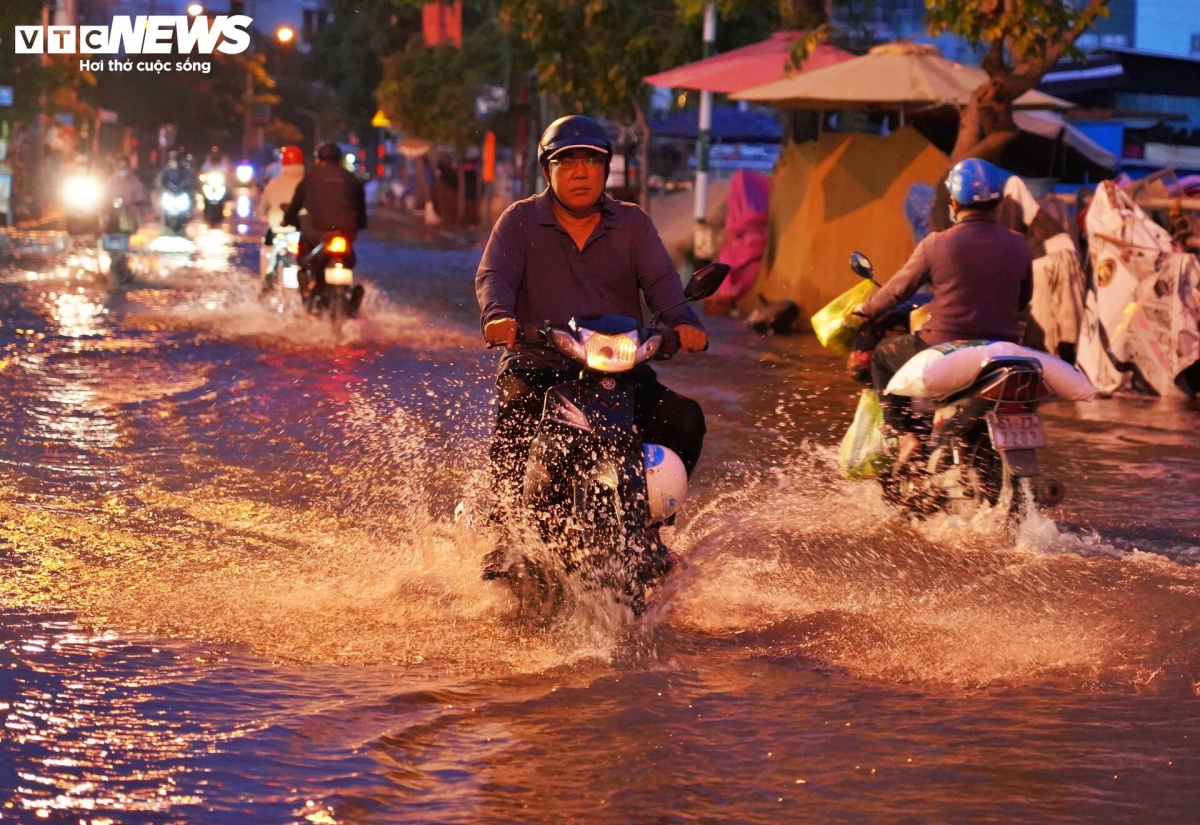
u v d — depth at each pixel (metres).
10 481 11.80
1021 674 7.66
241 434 14.18
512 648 7.88
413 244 55.84
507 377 8.38
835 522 11.29
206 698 6.93
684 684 7.32
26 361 19.11
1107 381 19.48
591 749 6.39
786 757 6.37
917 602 9.05
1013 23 21.09
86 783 5.89
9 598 8.56
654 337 7.95
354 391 17.11
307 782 5.94
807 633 8.31
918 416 11.59
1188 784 6.18
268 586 8.99
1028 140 32.84
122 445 13.53
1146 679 7.61
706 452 13.97
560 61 41.03
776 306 26.28
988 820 5.76
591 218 8.52
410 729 6.56
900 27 64.88
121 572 9.23
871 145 26.31
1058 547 10.61
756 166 67.06
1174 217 20.70
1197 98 41.22
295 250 24.48
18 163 62.81
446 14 70.12
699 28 39.72
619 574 8.01
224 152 144.00
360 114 119.19
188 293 30.12
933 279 11.52
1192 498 12.47
